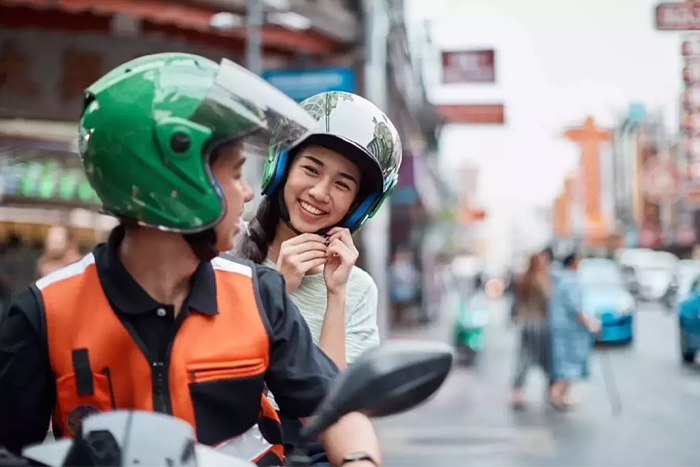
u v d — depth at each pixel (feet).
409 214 93.91
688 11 56.70
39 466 4.79
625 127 209.87
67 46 37.73
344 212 8.15
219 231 5.45
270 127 5.31
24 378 5.49
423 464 23.99
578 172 216.54
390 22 60.34
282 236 8.49
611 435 28.30
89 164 5.33
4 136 40.14
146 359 5.42
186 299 5.55
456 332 48.93
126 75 5.28
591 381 41.42
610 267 60.70
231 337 5.59
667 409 33.42
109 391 5.40
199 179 5.21
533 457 24.88
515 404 34.35
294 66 48.06
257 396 5.67
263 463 5.70
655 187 182.29
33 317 5.49
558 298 33.27
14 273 41.27
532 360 34.04
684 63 119.14
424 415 32.76
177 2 35.06
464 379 43.62
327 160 8.02
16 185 44.16
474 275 50.19
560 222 220.64
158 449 4.60
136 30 38.14
